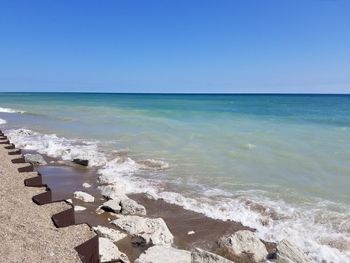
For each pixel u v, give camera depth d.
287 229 8.89
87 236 6.62
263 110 48.91
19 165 11.74
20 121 33.16
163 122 30.72
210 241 8.24
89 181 13.01
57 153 17.66
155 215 9.81
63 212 7.36
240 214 9.87
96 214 9.56
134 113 41.59
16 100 86.56
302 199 10.95
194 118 34.78
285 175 13.54
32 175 10.45
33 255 5.79
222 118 34.94
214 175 13.70
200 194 11.53
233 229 8.94
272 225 9.20
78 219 9.14
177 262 6.61
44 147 19.31
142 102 77.50
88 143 20.66
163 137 22.27
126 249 7.54
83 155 16.58
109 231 8.05
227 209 10.23
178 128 26.50
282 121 32.09
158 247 7.14
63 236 6.56
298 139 21.06
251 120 33.00
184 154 17.33
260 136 22.20
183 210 10.18
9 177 10.11
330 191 11.62
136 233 8.20
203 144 19.70
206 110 47.44
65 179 13.28
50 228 6.86
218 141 20.52
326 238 8.44
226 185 12.44
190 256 6.83
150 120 32.66
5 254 5.73
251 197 11.17
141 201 10.93
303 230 8.87
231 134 23.11
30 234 6.50
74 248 6.12
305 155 16.64
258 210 10.15
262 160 15.84
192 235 8.57
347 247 8.02
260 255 7.57
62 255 5.86
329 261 7.49
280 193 11.51
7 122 32.34
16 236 6.37
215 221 9.44
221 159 16.17
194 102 78.69
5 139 17.97
